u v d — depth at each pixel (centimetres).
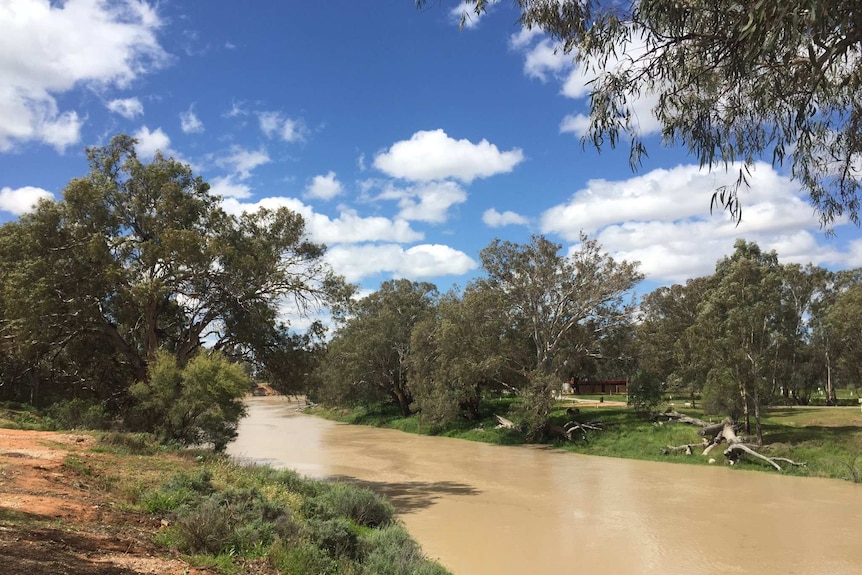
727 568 1381
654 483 2495
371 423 6097
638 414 4119
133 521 852
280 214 2867
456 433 4694
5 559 530
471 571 1345
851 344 4547
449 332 4328
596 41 687
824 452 2717
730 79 671
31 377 3359
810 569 1375
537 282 4209
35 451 1360
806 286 4950
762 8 483
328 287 2886
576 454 3544
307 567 783
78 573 534
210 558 726
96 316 2445
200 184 2733
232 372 2250
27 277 2256
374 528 1370
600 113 708
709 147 732
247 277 2684
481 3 710
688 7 612
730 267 3169
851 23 520
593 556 1464
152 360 2405
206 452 1827
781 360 3266
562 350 4200
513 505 2064
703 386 3356
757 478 2572
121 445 1686
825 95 705
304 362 2966
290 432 5266
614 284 4112
